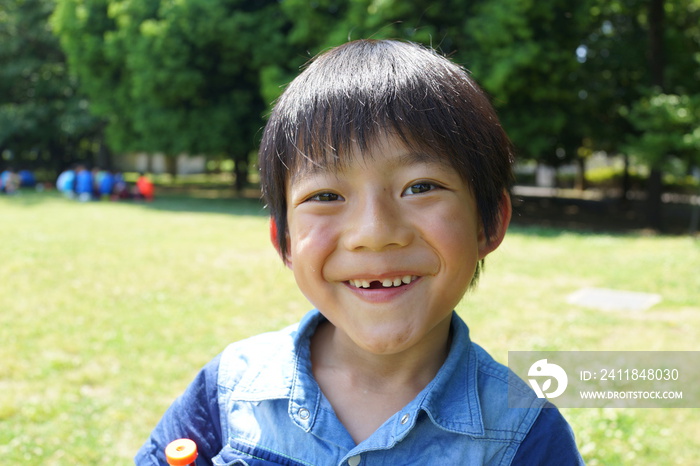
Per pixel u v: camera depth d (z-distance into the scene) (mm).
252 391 1025
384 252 802
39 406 3656
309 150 841
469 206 856
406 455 914
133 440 3346
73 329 5082
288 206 935
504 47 10836
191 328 5156
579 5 11203
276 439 978
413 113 811
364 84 834
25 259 7777
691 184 20625
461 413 938
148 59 14617
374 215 789
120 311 5629
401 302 821
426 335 959
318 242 833
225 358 1128
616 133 14070
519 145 12453
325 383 1007
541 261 7918
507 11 10414
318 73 905
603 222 13781
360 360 980
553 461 936
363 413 962
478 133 883
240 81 16078
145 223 11570
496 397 971
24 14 20031
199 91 15531
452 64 952
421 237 813
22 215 12547
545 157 16281
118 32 15805
